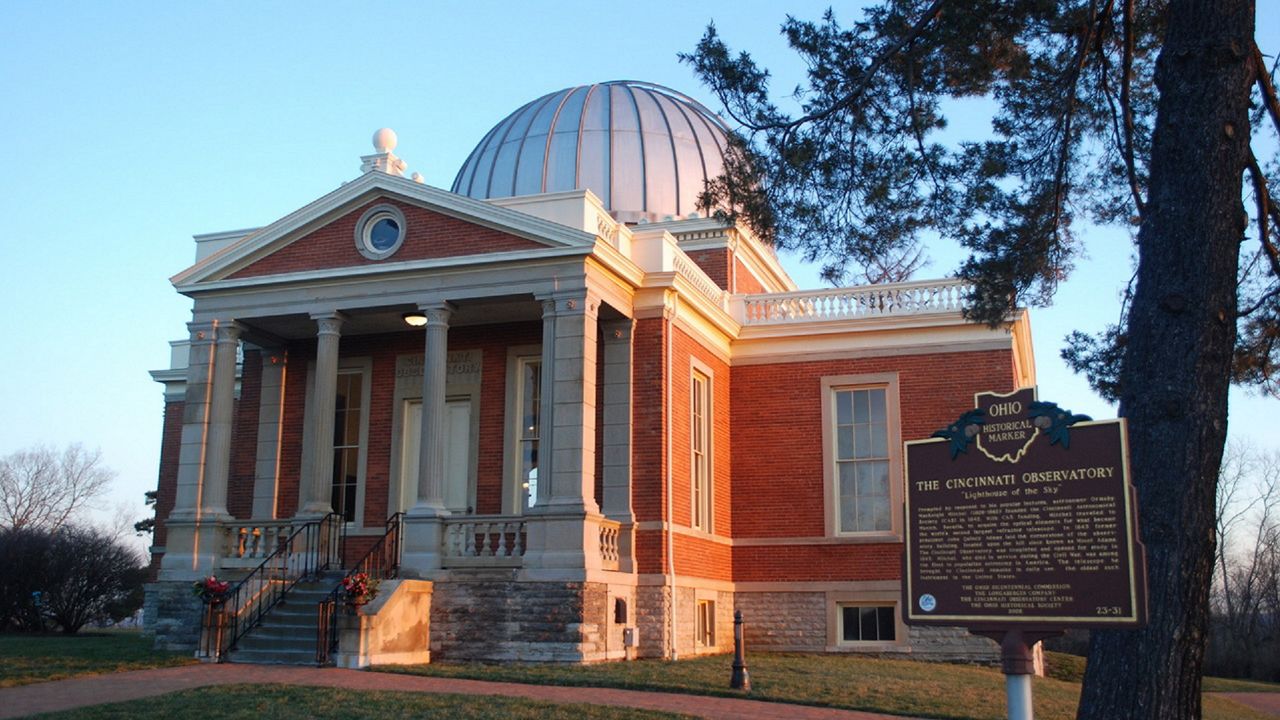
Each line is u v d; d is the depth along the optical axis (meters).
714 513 25.12
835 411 26.33
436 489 20.73
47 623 33.19
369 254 22.00
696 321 24.56
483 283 21.12
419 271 21.48
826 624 25.22
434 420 20.94
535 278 20.88
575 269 20.70
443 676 16.70
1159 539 10.33
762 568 25.88
